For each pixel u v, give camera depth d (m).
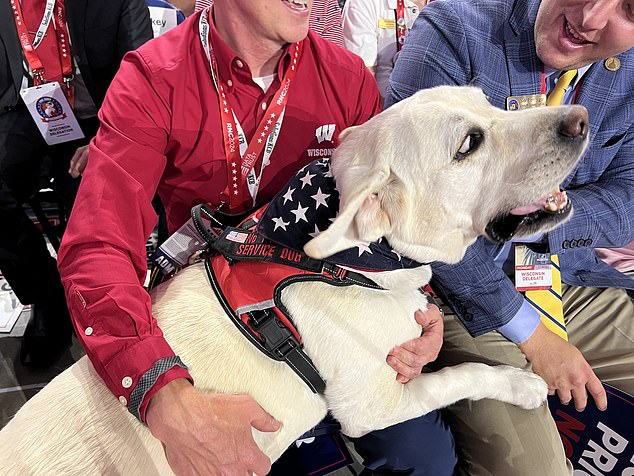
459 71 1.54
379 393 1.32
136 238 1.34
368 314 1.29
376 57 2.78
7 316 2.56
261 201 1.56
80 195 1.32
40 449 1.15
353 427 1.36
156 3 2.62
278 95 1.43
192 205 1.55
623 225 1.61
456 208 1.26
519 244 1.64
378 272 1.29
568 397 1.50
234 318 1.26
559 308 1.66
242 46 1.34
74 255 1.27
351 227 1.20
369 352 1.28
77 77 2.21
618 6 1.26
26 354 2.32
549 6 1.39
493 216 1.29
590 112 1.55
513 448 1.45
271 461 1.34
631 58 1.53
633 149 1.64
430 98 1.27
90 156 1.37
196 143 1.43
